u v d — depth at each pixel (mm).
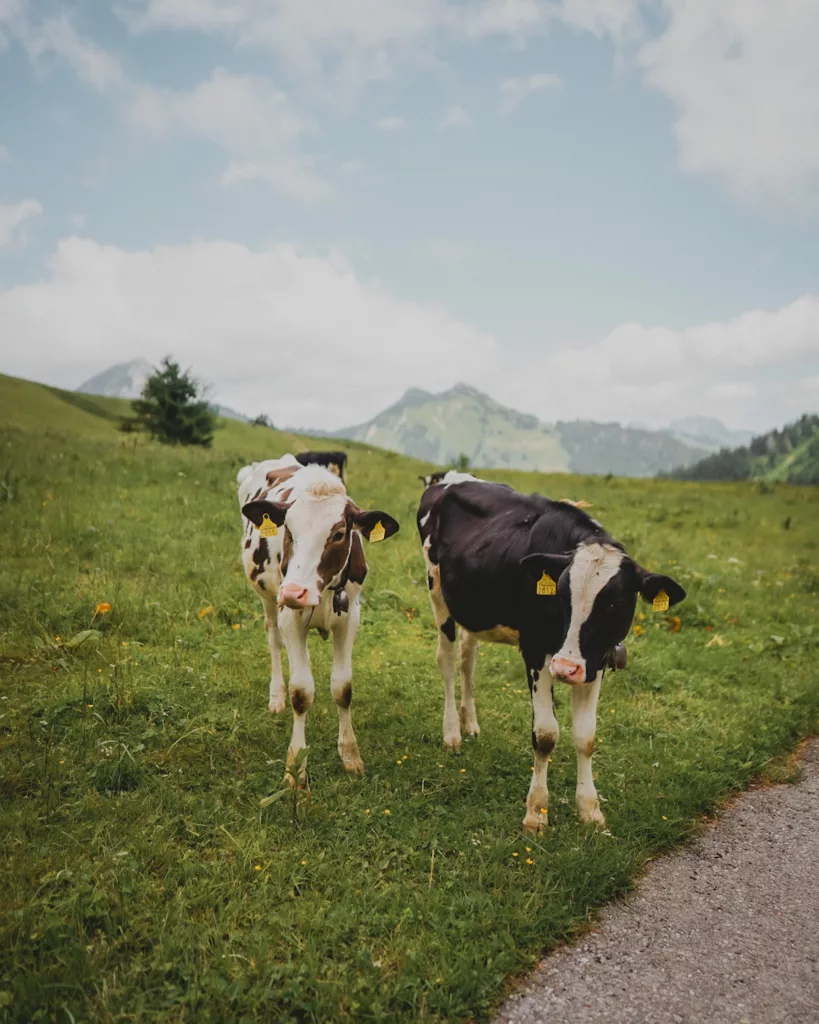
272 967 3383
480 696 7133
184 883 3990
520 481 29844
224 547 10359
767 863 4762
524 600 5016
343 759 5398
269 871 4102
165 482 14609
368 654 7855
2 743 5199
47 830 4273
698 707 7121
